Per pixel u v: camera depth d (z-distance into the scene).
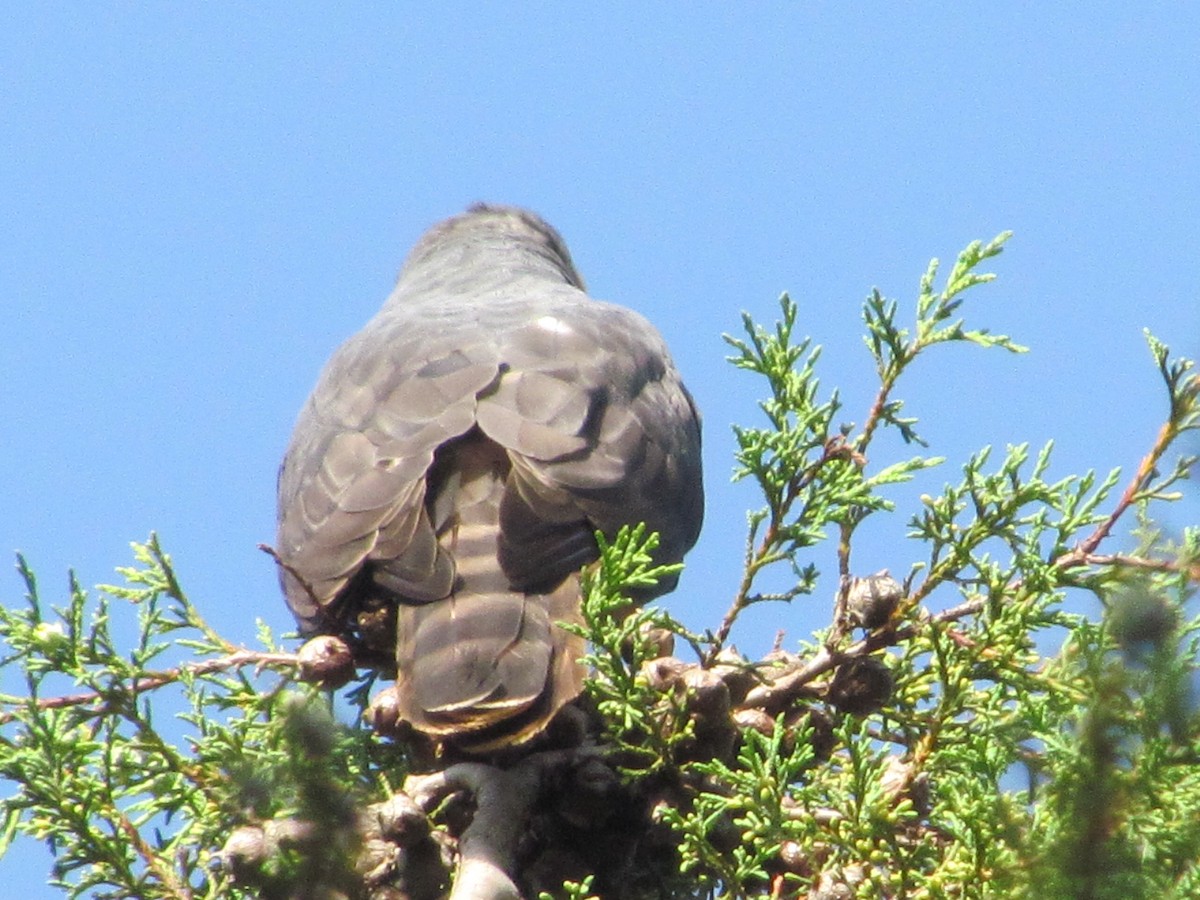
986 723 12.41
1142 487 13.06
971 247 14.21
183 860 12.66
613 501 14.62
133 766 12.94
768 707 13.01
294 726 11.32
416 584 13.73
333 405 16.12
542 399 15.35
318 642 12.73
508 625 13.34
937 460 13.48
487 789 12.36
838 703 12.93
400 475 14.58
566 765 12.71
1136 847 10.28
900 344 13.98
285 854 11.17
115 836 12.67
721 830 12.38
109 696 12.90
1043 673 12.52
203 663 13.36
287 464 16.53
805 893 11.77
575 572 13.95
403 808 11.45
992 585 12.62
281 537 15.50
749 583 13.23
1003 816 10.61
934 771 12.63
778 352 13.93
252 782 11.52
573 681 12.96
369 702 14.59
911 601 12.85
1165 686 10.16
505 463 14.84
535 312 17.02
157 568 14.45
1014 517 13.13
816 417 13.62
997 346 13.98
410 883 11.64
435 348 16.09
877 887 11.27
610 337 16.77
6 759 12.68
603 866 12.88
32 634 13.04
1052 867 9.95
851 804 11.52
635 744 12.71
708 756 12.30
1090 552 12.77
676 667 12.60
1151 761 10.13
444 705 12.85
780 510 13.43
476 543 14.04
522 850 12.91
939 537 13.02
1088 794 9.99
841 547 13.27
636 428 15.68
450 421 15.03
